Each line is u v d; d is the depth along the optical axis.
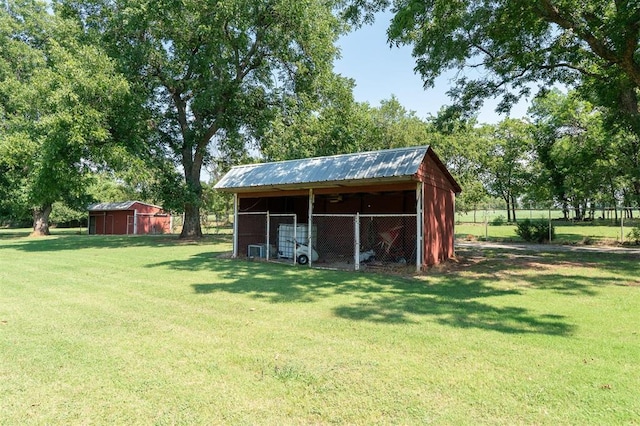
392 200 14.51
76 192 18.81
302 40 20.17
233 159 25.56
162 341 4.58
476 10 9.73
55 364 3.87
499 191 40.62
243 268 11.11
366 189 11.52
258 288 7.99
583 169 21.34
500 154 39.53
